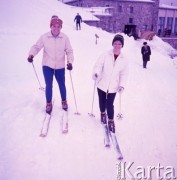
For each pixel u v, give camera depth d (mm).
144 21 47156
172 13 54125
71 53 4473
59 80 4637
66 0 48656
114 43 3938
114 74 4078
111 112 4285
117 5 43688
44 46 4301
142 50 13594
